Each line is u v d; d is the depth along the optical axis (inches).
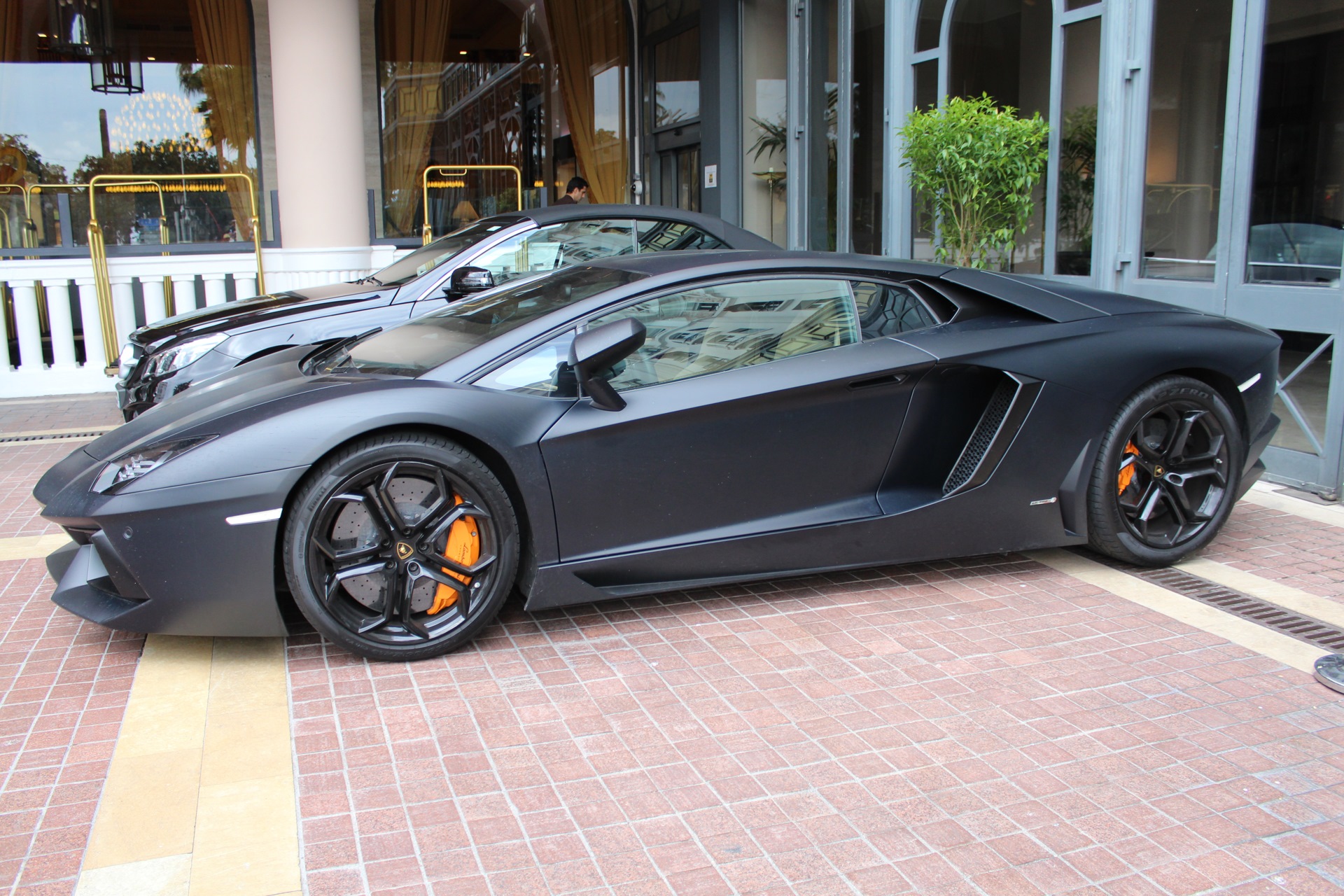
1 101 449.7
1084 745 102.0
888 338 139.7
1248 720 106.9
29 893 80.1
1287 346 195.2
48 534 179.0
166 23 459.2
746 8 400.8
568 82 510.6
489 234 227.1
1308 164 187.3
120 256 349.4
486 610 123.8
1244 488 156.7
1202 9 207.8
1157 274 224.8
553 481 123.4
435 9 491.8
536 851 85.3
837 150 349.4
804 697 112.7
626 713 109.4
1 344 331.0
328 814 91.0
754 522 134.1
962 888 80.1
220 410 125.6
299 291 252.5
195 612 116.8
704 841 86.4
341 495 116.1
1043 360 140.3
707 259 139.9
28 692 116.0
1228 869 82.3
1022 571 152.9
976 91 277.6
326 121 357.7
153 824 89.5
